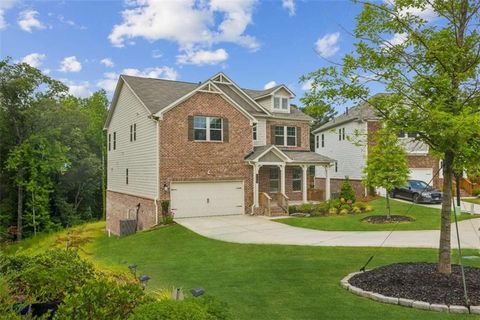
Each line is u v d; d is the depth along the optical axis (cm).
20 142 3131
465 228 1623
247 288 817
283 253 1217
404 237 1429
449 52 709
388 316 612
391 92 784
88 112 4203
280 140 2730
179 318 332
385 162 1836
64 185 3731
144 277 606
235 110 2220
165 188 1986
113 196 2691
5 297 392
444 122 628
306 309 663
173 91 2342
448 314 613
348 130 3155
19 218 3080
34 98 3148
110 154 2778
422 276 767
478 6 723
